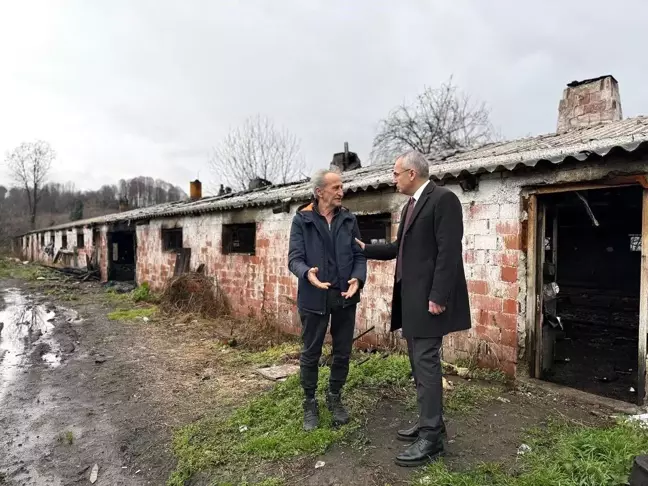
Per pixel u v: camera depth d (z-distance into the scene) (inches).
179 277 399.5
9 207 1934.1
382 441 121.7
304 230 128.6
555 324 205.3
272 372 203.2
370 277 246.7
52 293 533.0
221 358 237.9
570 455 104.8
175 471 120.0
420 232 108.0
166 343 277.4
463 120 1027.9
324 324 126.9
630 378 198.5
